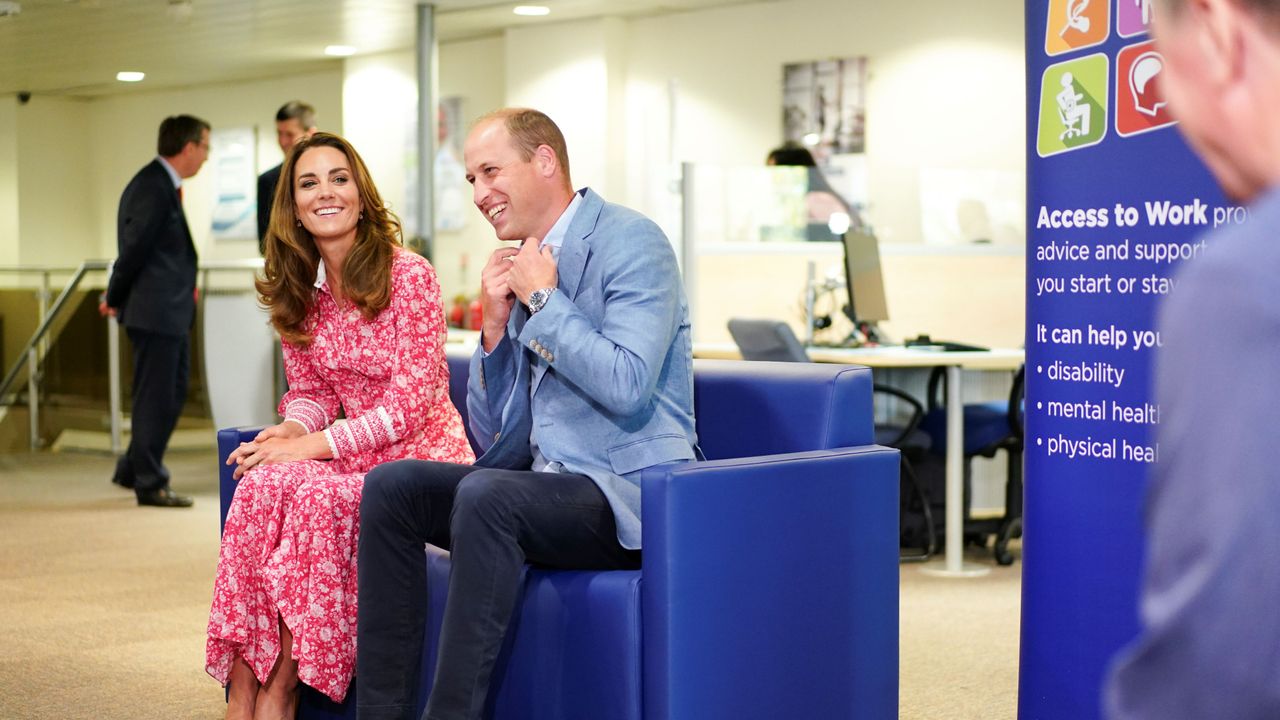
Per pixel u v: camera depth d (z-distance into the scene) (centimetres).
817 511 231
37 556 483
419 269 281
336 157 279
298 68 1121
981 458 537
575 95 913
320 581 255
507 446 250
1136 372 197
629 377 221
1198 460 93
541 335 227
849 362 466
